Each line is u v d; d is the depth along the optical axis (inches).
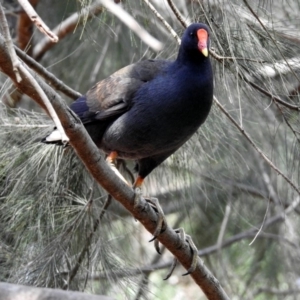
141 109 359.3
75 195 386.0
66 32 500.1
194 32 346.6
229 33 334.0
